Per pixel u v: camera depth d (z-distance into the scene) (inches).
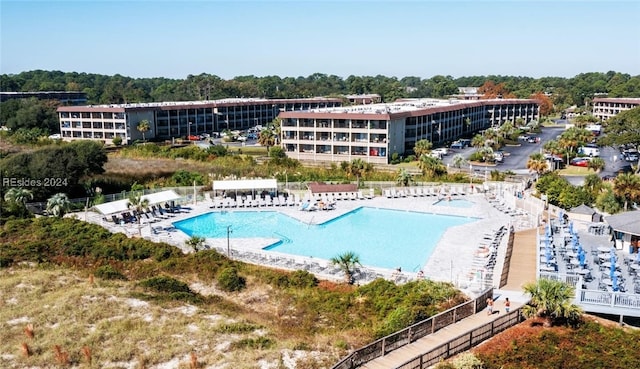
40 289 1535.4
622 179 2412.6
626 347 1143.6
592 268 1627.7
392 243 2128.4
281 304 1523.1
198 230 2324.1
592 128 5989.2
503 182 3186.5
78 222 2225.6
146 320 1333.7
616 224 1850.4
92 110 5285.4
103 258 1892.2
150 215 2474.2
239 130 6574.8
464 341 1116.5
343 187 2957.7
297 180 3299.7
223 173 3599.9
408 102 6235.2
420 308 1317.7
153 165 3986.2
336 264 1765.5
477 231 2214.6
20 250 1894.7
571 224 2063.2
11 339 1204.5
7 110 6156.5
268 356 1125.7
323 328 1346.0
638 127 3907.5
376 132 4077.3
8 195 2443.4
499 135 5265.8
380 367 1045.8
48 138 5255.9
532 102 7165.4
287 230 2324.1
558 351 1118.4
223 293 1621.6
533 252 1850.4
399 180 3070.9
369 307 1450.5
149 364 1101.7
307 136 4372.5
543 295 1234.0
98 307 1392.7
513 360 1082.1
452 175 3368.6
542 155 3331.7
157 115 5610.2
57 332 1233.4
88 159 3019.2
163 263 1834.4
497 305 1376.7
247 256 1892.2
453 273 1696.6
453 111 5467.5
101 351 1151.0
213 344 1201.4
